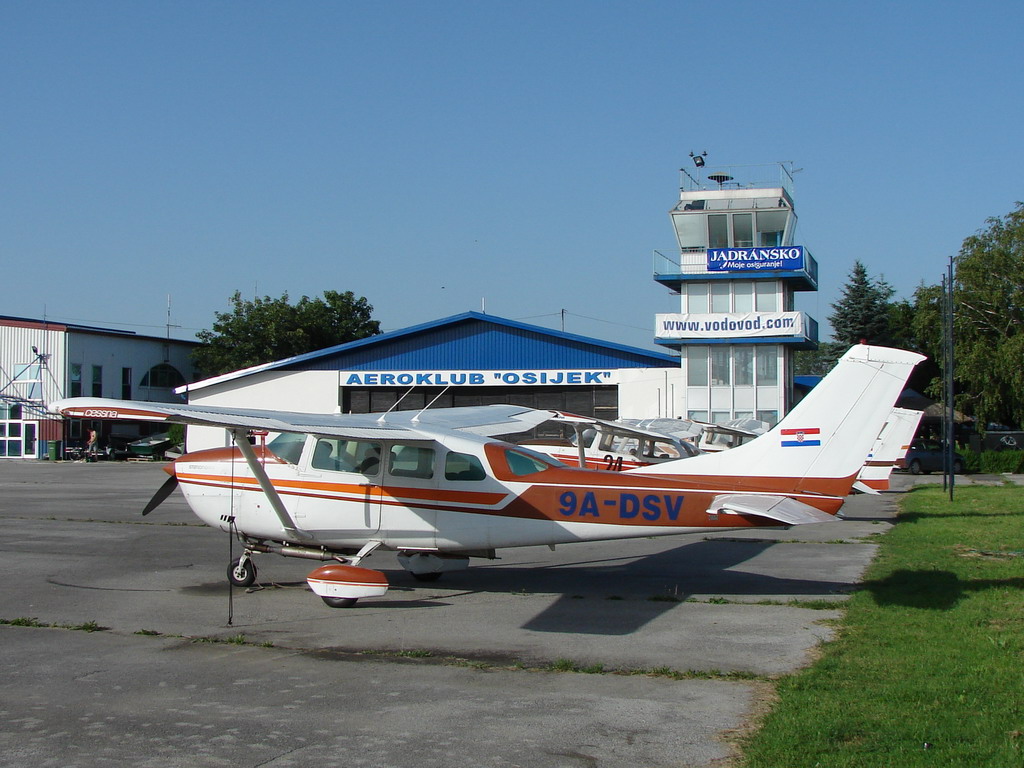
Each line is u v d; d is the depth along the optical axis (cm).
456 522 1074
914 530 1664
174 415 834
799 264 3722
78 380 4744
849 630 876
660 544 1543
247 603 1041
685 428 2139
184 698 683
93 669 763
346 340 6150
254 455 1031
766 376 3734
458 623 938
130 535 1614
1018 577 1133
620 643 848
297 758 560
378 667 770
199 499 1134
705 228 3928
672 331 3759
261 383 4178
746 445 1062
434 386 4050
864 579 1177
